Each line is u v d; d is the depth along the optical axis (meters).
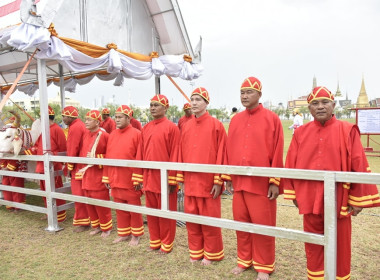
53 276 3.45
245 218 3.25
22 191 5.27
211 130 3.45
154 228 4.00
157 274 3.42
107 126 8.30
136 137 4.18
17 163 5.84
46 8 4.34
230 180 3.30
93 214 4.74
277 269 3.40
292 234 2.63
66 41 4.72
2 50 5.31
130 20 6.38
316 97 2.57
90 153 4.44
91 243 4.38
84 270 3.56
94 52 5.24
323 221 2.66
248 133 3.11
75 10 5.13
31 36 4.14
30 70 9.30
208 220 3.14
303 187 2.65
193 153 3.47
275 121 3.07
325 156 2.58
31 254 4.04
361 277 3.17
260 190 3.05
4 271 3.58
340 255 2.62
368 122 12.55
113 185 4.15
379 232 4.43
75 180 4.84
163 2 6.74
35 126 5.35
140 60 6.25
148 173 3.81
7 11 4.91
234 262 3.64
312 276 2.78
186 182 3.54
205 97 3.46
